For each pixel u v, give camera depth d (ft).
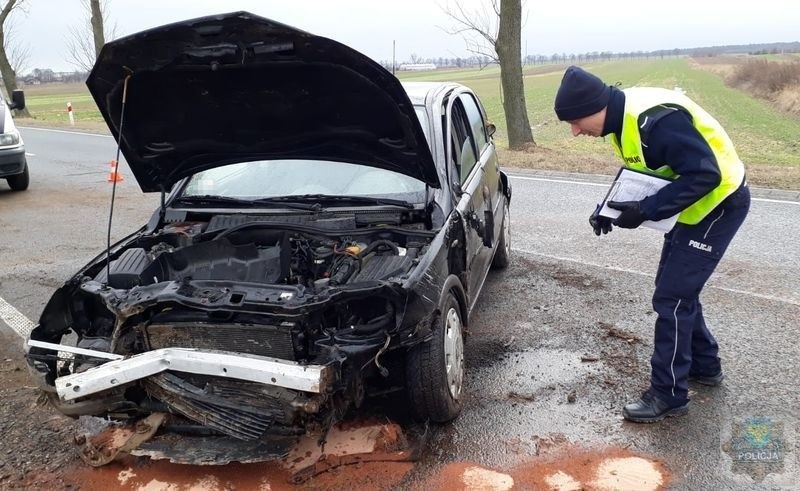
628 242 22.98
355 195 13.69
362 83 10.62
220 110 11.86
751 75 155.84
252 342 10.10
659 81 188.65
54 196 35.14
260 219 13.25
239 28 9.73
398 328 10.25
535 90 164.96
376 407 12.67
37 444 11.96
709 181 10.42
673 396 11.85
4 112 35.81
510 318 16.78
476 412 12.51
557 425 12.03
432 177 12.43
